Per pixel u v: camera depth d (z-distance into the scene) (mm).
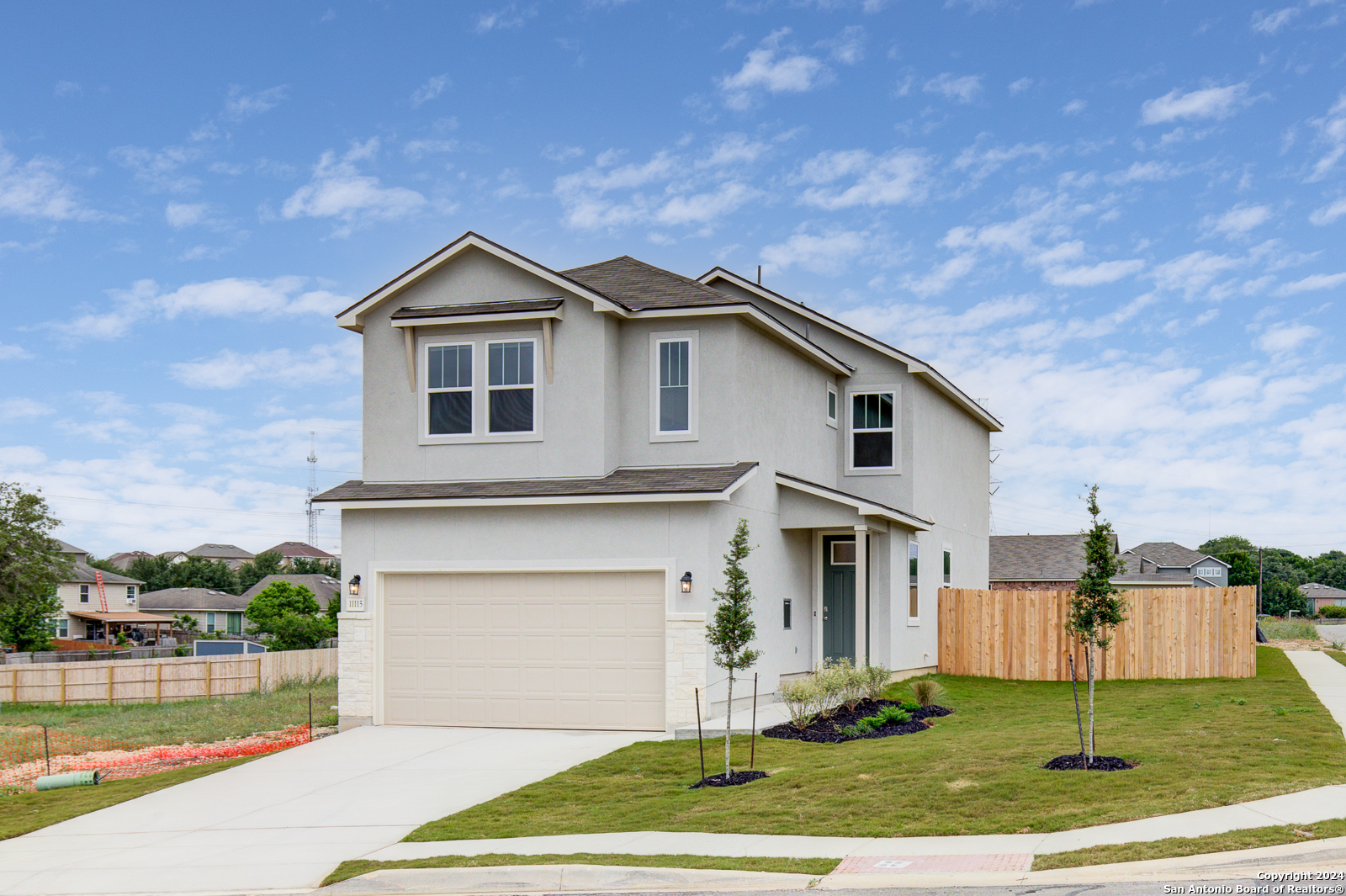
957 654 24609
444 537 18672
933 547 25219
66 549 77688
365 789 14227
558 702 18016
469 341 19359
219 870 10844
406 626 18859
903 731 16297
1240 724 14289
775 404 20625
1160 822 9750
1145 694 19328
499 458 19062
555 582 18203
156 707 28359
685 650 17266
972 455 30297
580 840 10812
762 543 19688
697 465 18781
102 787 16234
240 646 45594
